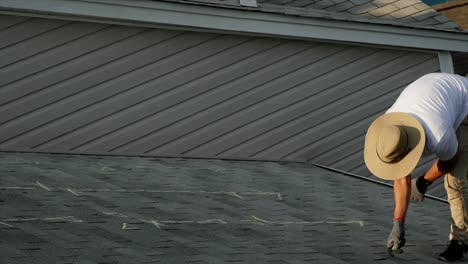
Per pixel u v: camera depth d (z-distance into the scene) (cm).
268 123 1316
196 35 1265
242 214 934
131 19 1202
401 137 705
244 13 1272
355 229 901
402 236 741
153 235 799
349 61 1375
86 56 1202
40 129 1181
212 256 735
